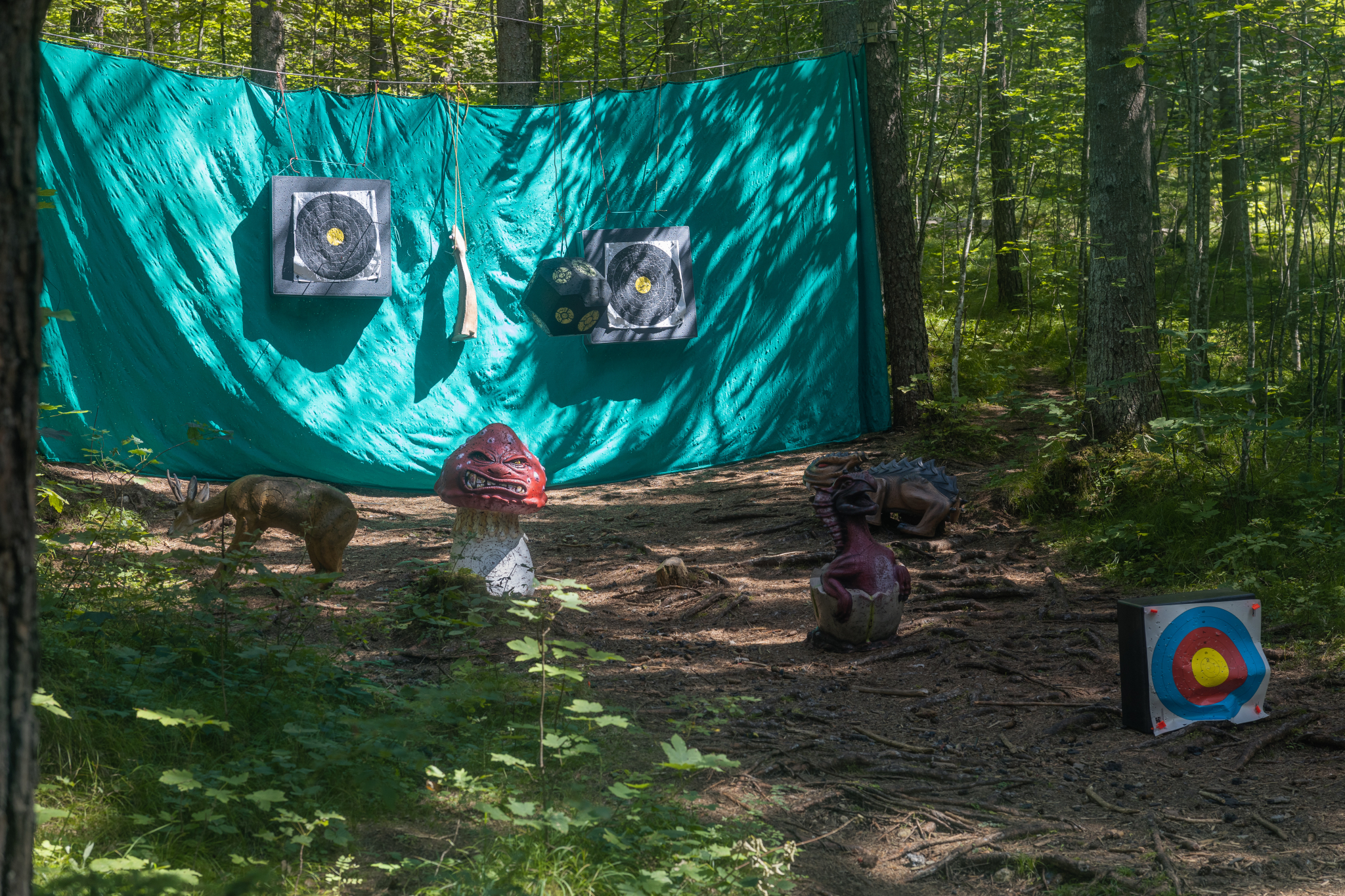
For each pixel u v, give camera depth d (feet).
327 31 55.77
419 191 37.58
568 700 16.52
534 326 39.24
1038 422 41.78
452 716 15.47
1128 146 30.17
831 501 22.38
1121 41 30.04
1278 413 30.81
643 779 13.58
